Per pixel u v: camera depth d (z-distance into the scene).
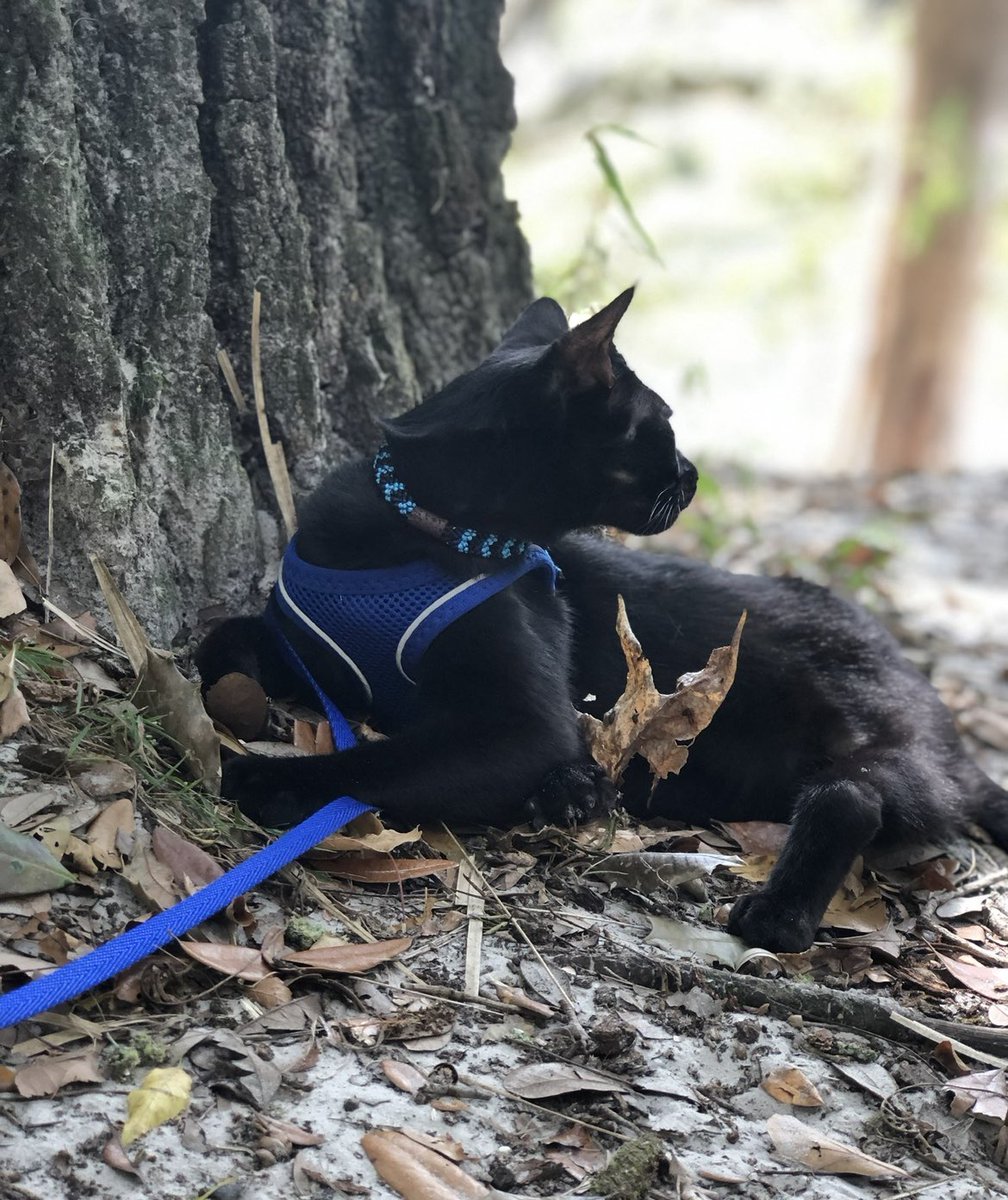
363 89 0.95
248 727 0.77
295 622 0.79
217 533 0.83
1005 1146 0.62
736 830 0.85
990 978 0.74
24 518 0.75
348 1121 0.55
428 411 0.80
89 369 0.75
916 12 3.20
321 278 0.91
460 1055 0.60
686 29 4.73
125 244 0.79
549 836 0.77
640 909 0.73
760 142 4.35
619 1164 0.55
